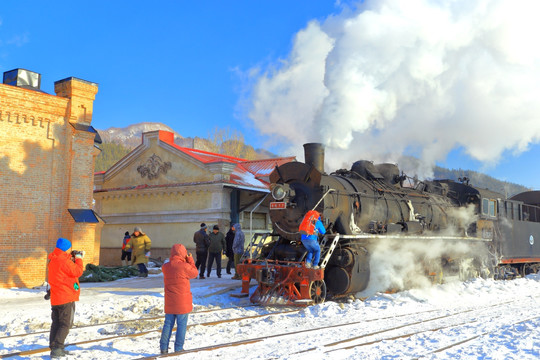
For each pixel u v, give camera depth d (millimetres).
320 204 12203
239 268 12953
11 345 7895
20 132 15609
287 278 11805
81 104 16969
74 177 16609
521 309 12211
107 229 27766
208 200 23688
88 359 7012
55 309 7129
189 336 8562
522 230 21188
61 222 16469
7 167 15227
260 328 9359
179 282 7371
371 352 7328
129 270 18312
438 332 8969
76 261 7309
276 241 13297
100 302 11867
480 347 7672
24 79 17969
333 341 8094
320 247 11984
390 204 14352
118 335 8594
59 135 16609
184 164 24875
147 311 11242
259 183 26078
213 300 12797
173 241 24859
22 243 15391
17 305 11578
